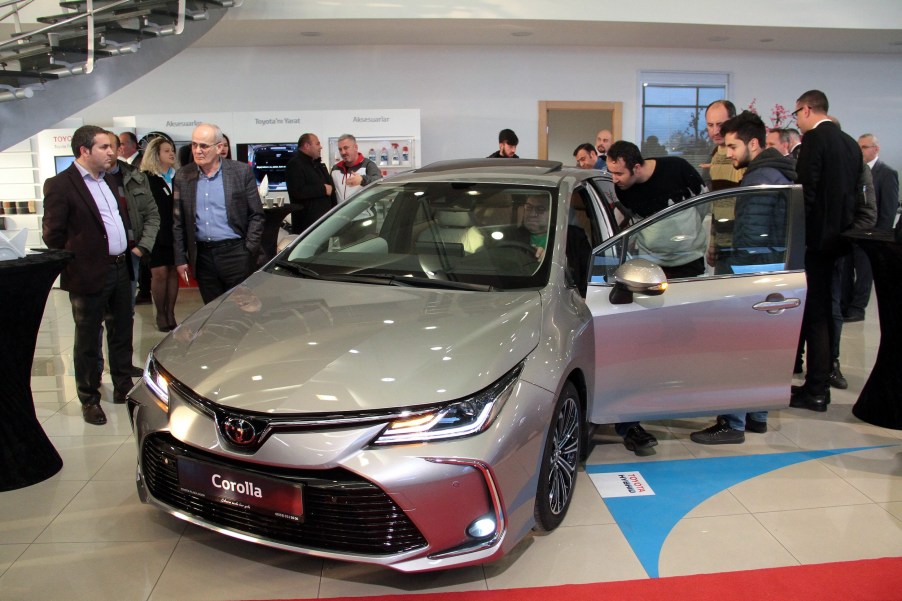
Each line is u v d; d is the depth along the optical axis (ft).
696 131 30.60
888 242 10.47
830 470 10.44
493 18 23.73
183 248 14.06
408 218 10.18
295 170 20.52
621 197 14.29
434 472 6.66
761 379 10.36
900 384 11.09
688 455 10.94
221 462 7.07
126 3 18.61
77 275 11.74
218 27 24.22
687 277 10.09
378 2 23.34
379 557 6.77
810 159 12.38
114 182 12.66
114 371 13.16
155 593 7.41
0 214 25.52
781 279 10.23
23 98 17.94
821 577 7.75
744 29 25.58
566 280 9.13
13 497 9.48
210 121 25.34
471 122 29.22
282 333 7.90
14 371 9.68
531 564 7.95
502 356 7.41
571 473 8.84
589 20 24.06
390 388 6.87
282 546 7.04
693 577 7.73
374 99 28.68
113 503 9.33
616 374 9.74
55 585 7.53
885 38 27.27
